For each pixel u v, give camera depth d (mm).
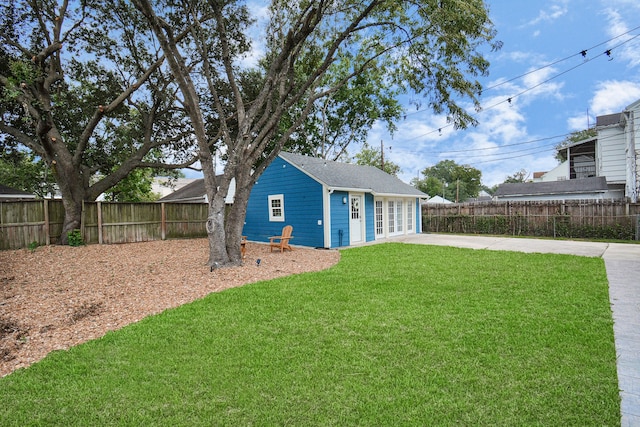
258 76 13781
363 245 12023
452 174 56938
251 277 6699
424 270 7043
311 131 23078
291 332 3793
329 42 9648
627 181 15227
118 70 13031
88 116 13383
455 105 8891
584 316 4164
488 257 8734
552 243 11977
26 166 18781
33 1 10461
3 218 9914
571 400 2441
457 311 4379
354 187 12297
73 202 11211
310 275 6754
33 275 6922
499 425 2197
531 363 2979
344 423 2246
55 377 2900
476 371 2857
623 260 8141
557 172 28188
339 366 2994
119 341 3602
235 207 7996
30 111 10148
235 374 2885
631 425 2178
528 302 4746
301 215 12391
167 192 37938
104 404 2510
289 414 2342
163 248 10930
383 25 8672
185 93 6988
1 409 2477
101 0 11000
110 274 7000
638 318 4105
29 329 4031
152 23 6172
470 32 7270
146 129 13555
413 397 2516
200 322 4148
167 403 2504
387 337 3590
